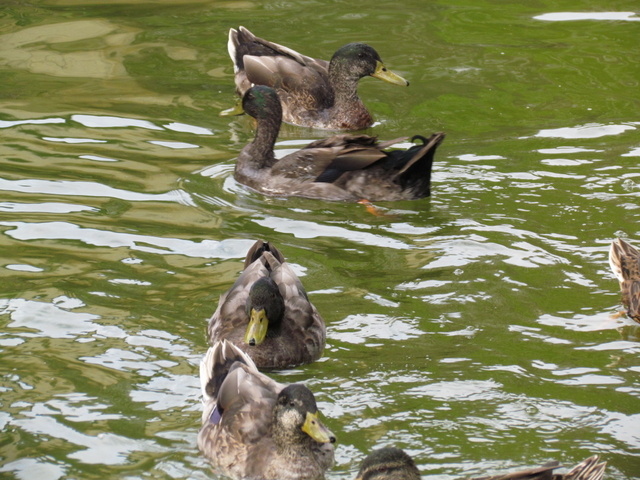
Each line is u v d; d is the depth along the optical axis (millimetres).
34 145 18250
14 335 12148
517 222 15383
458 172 17281
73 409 10773
